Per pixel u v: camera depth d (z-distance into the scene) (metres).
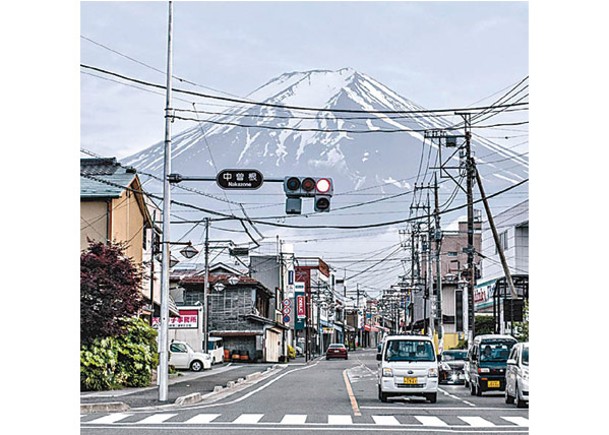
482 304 62.25
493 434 16.11
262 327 68.31
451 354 37.91
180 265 81.00
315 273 122.00
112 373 29.47
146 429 16.59
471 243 38.69
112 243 33.69
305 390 31.69
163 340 24.19
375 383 37.00
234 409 22.20
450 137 41.44
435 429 16.98
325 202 22.16
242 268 86.88
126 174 39.22
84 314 28.41
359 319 164.25
